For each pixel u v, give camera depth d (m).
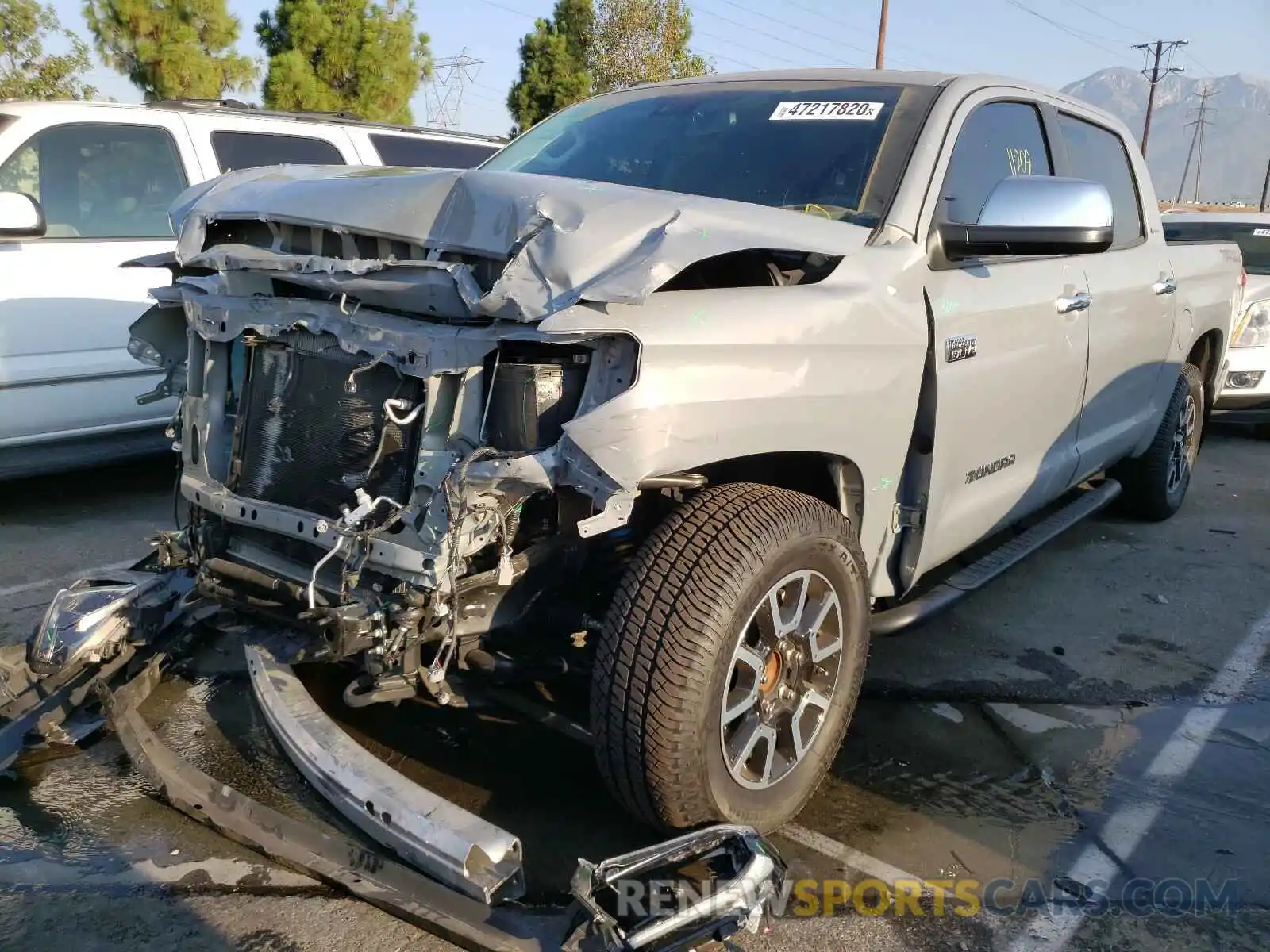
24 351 5.26
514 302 2.16
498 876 2.11
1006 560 3.95
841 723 2.84
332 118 7.05
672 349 2.22
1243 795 3.14
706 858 2.21
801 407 2.52
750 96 3.66
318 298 2.64
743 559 2.36
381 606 2.35
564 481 2.20
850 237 2.87
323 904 2.46
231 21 21.77
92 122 5.63
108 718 2.81
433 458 2.34
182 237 2.92
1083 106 4.54
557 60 30.77
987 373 3.28
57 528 5.31
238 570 2.74
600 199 2.34
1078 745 3.41
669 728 2.29
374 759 2.38
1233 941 2.48
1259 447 8.70
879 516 2.99
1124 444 5.01
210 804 2.46
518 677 2.59
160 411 5.83
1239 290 6.16
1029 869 2.73
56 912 2.39
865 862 2.71
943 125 3.29
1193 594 4.92
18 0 20.58
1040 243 2.94
